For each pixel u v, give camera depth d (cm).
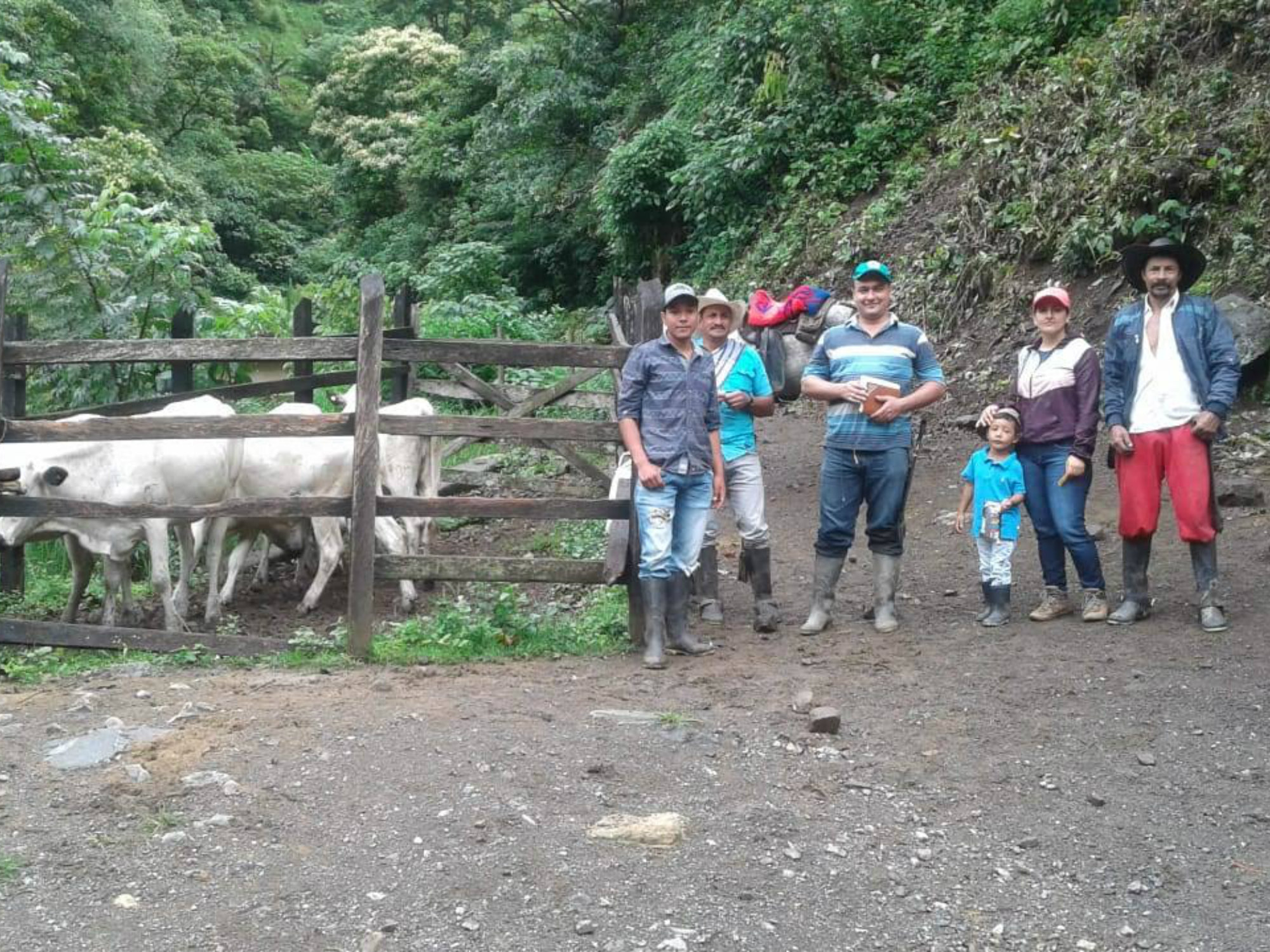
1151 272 603
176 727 503
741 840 415
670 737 490
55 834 412
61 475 684
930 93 1648
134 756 472
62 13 3388
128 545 748
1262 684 533
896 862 407
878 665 585
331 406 1270
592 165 2505
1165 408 599
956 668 577
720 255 1816
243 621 830
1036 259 1252
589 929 363
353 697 542
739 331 765
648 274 2145
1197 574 607
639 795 445
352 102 3841
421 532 908
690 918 371
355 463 621
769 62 1784
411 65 3750
